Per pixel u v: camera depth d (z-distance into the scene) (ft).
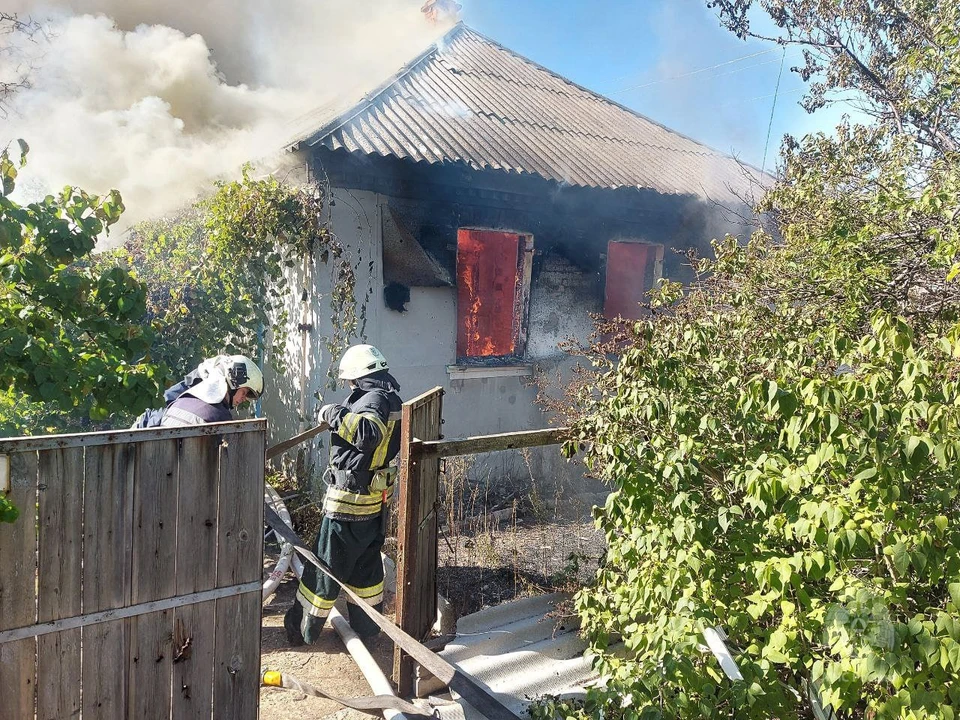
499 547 16.52
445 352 21.25
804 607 8.08
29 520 7.36
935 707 6.46
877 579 7.06
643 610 9.34
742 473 8.15
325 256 18.95
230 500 8.66
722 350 10.36
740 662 7.61
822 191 12.38
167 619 8.36
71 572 7.66
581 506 19.71
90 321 10.73
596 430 10.58
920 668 6.49
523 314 22.82
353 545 11.98
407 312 20.51
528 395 22.91
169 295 21.35
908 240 11.44
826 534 7.15
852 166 13.16
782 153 17.56
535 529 17.94
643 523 9.29
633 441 9.52
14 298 10.47
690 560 8.28
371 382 12.18
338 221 19.17
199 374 12.64
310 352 20.04
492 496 20.70
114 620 7.99
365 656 11.58
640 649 9.11
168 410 12.09
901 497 7.36
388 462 12.26
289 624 12.75
